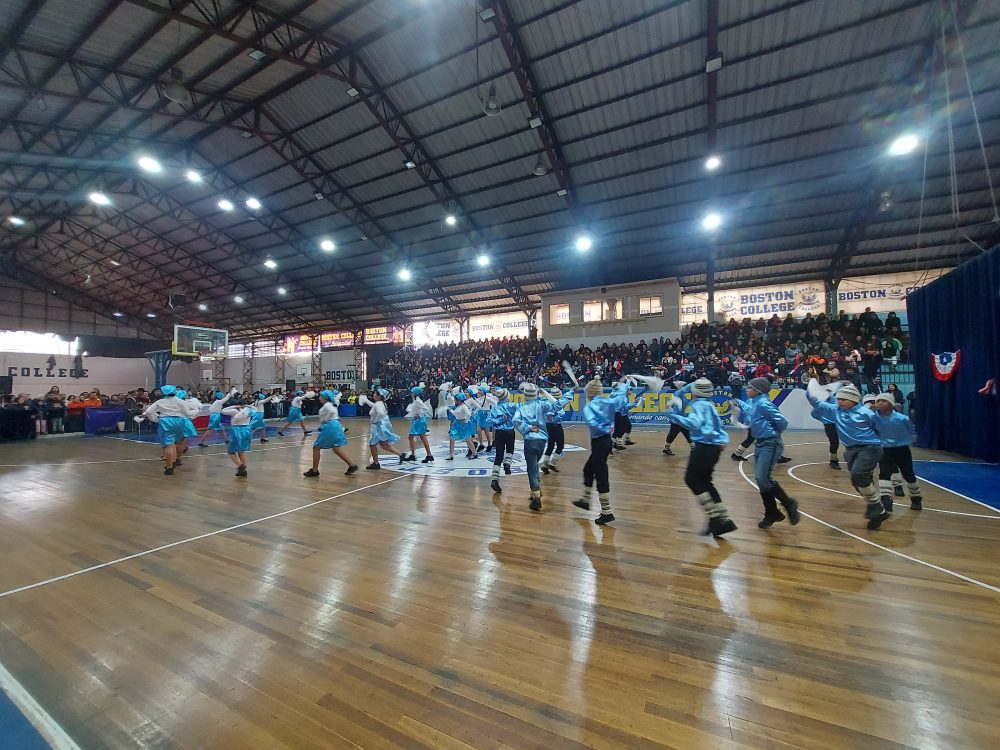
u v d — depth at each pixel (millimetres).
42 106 11383
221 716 1958
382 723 1892
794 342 16469
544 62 11812
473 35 11211
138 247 24703
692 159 14078
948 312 8500
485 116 13695
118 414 16656
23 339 28609
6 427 13859
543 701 2008
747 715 1892
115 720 1945
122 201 20219
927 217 14922
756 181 14500
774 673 2172
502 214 17922
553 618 2752
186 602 3064
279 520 5000
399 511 5289
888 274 18234
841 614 2725
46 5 9266
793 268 18641
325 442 7445
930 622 2617
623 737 1785
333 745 1776
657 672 2199
